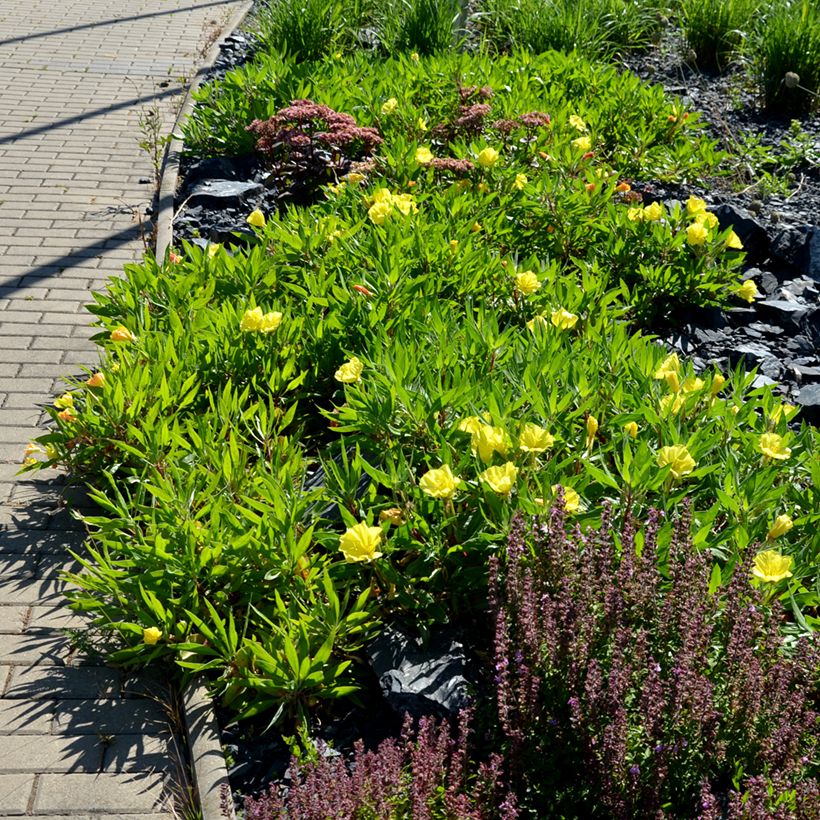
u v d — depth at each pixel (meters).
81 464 4.23
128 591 3.44
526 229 5.91
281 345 4.60
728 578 3.19
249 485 3.81
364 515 3.57
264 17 10.20
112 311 5.02
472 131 7.03
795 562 3.34
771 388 4.02
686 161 7.25
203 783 3.00
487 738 3.04
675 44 9.93
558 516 3.04
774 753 2.68
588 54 9.27
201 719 3.20
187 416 4.39
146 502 4.07
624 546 3.13
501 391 3.87
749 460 3.71
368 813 2.70
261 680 3.12
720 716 2.73
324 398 4.64
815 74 8.47
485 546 3.34
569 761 2.87
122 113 8.74
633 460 3.38
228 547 3.42
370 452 3.95
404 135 7.18
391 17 9.69
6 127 8.25
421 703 3.13
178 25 11.73
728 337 5.46
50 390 4.94
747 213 6.44
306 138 6.74
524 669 2.79
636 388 4.02
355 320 4.61
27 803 2.96
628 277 5.68
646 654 2.88
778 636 2.90
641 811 2.63
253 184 7.06
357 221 5.60
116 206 6.95
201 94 7.89
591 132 7.28
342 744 3.13
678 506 3.49
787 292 5.86
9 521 4.11
